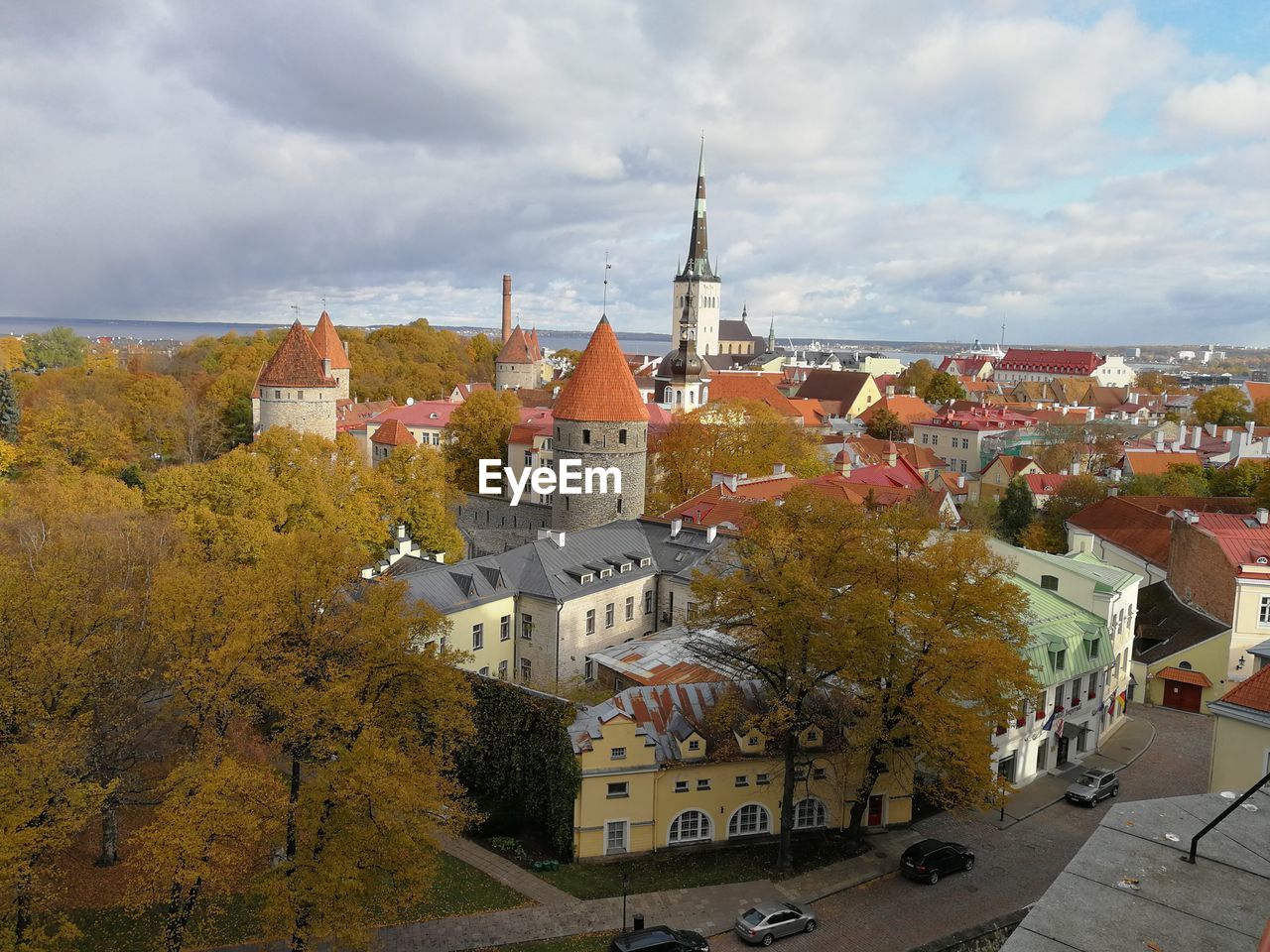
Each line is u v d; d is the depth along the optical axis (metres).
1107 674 60.84
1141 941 16.81
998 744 51.16
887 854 45.81
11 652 40.12
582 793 44.09
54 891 39.00
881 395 192.75
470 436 123.88
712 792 46.34
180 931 34.59
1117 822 21.02
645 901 40.84
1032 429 146.00
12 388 137.38
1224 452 123.31
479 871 43.16
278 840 41.41
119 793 42.25
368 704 38.69
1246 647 65.25
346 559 42.59
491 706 48.44
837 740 47.56
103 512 67.19
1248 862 19.44
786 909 38.62
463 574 61.66
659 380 152.38
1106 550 84.56
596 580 66.62
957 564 45.03
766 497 82.94
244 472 73.38
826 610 43.53
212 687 35.94
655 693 48.81
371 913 39.25
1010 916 40.28
